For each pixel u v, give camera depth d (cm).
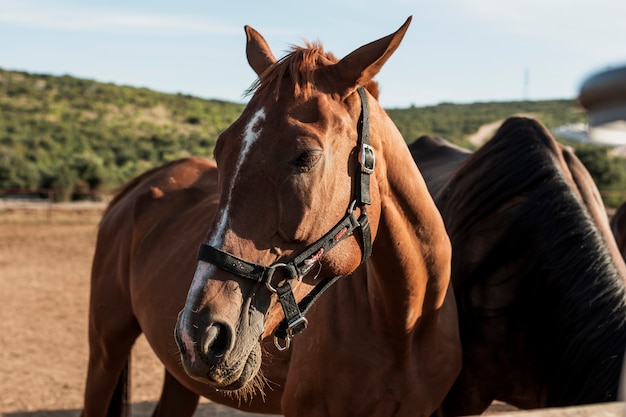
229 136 186
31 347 658
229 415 493
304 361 243
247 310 175
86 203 2222
